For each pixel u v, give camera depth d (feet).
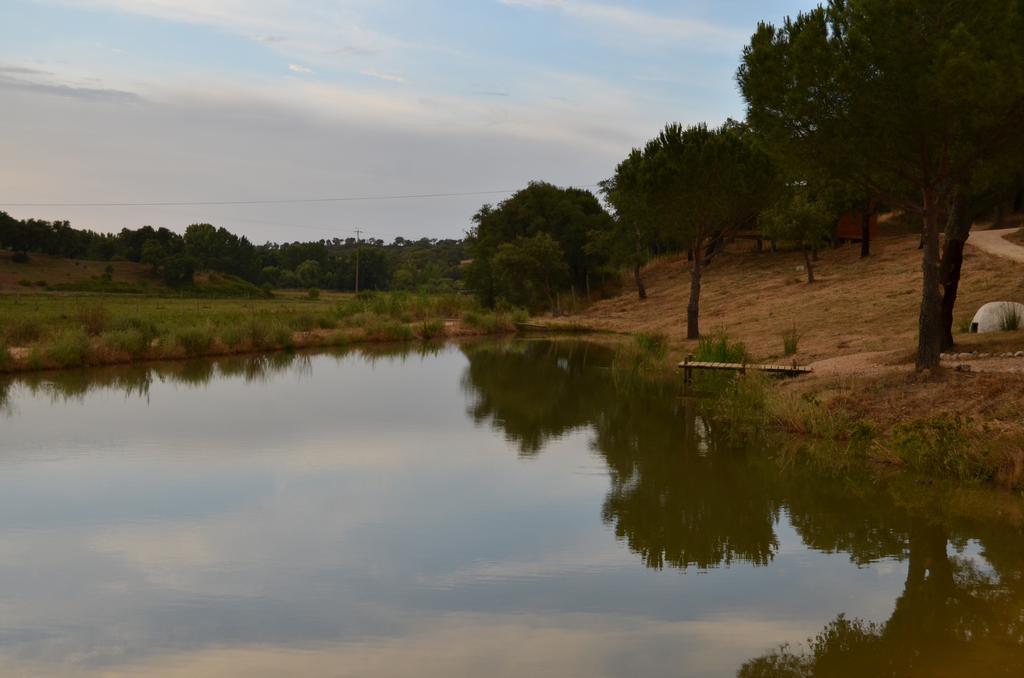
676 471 45.78
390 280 500.74
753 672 21.88
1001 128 51.06
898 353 67.72
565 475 45.09
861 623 25.29
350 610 26.43
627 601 27.22
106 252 483.92
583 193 237.66
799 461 47.70
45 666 22.29
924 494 40.01
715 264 188.75
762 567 30.45
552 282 208.03
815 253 164.35
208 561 31.01
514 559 31.37
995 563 30.63
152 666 22.36
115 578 29.19
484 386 83.20
